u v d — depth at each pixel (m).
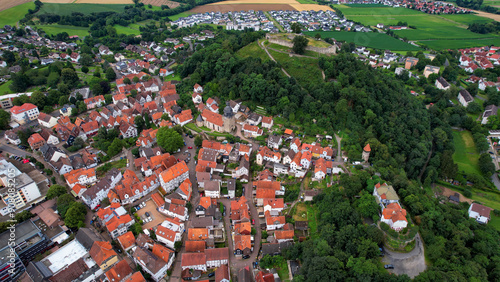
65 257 134.62
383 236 129.62
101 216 150.38
